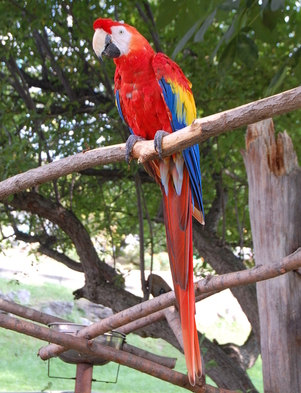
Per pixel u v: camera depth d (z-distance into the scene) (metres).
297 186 3.24
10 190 2.55
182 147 2.24
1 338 9.34
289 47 6.00
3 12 5.07
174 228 2.70
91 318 11.05
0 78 5.81
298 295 3.14
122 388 7.92
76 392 3.16
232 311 12.84
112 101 5.75
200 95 5.63
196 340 2.30
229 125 1.89
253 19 4.05
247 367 7.08
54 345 3.14
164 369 2.71
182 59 5.77
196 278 7.28
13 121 5.79
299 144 6.18
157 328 5.23
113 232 7.29
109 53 2.93
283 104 1.73
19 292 10.73
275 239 3.20
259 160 3.30
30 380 7.66
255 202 3.32
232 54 3.75
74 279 12.99
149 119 3.01
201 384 2.73
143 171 6.32
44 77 6.26
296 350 3.11
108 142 5.95
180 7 4.36
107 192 7.42
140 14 5.44
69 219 5.71
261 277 2.46
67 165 2.45
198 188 2.96
